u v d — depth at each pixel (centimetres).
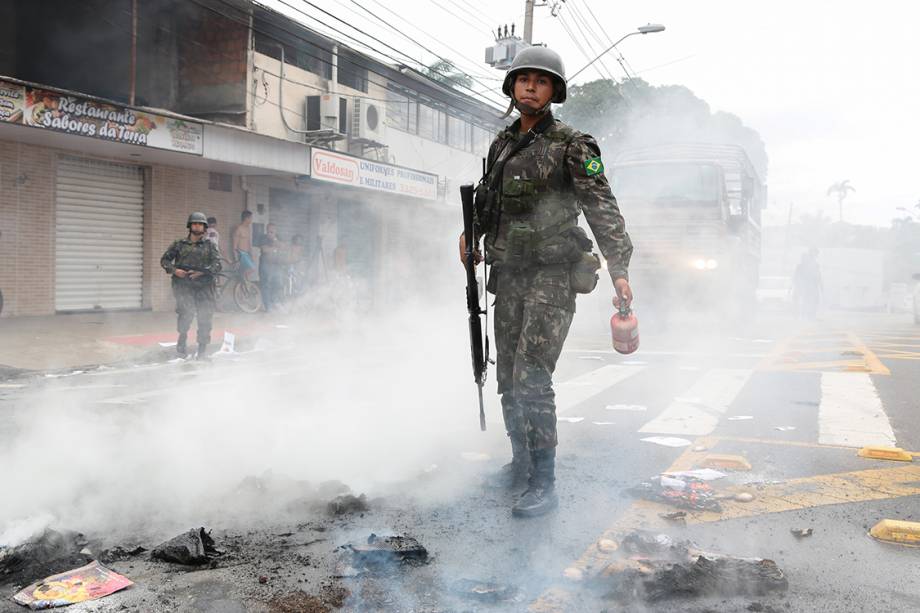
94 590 221
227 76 1578
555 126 311
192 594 220
